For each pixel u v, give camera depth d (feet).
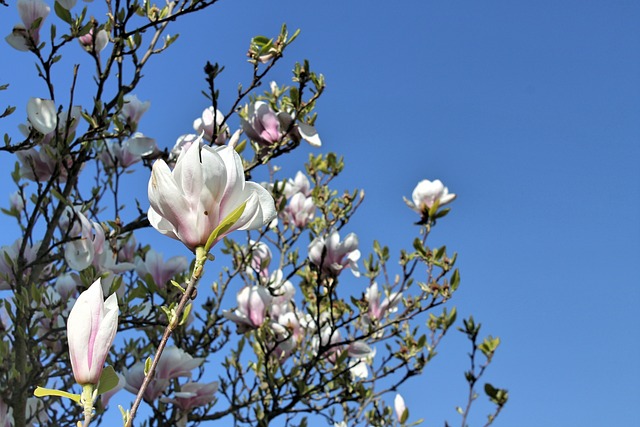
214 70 7.75
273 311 11.03
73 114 8.05
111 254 7.71
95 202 9.47
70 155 8.14
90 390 3.51
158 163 3.72
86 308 3.54
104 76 7.99
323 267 9.53
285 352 10.11
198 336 10.05
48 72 7.51
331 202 11.14
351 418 11.00
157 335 9.61
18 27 7.34
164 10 8.31
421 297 9.74
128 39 8.14
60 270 9.00
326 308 9.90
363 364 11.19
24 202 8.40
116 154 9.52
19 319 7.47
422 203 9.74
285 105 8.45
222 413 9.55
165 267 8.71
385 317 10.73
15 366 7.32
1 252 8.14
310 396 9.86
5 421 6.70
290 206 11.24
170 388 8.93
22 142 7.43
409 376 10.16
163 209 3.71
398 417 10.61
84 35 7.77
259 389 10.05
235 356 9.99
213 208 3.73
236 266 10.62
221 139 8.70
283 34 7.82
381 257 10.64
